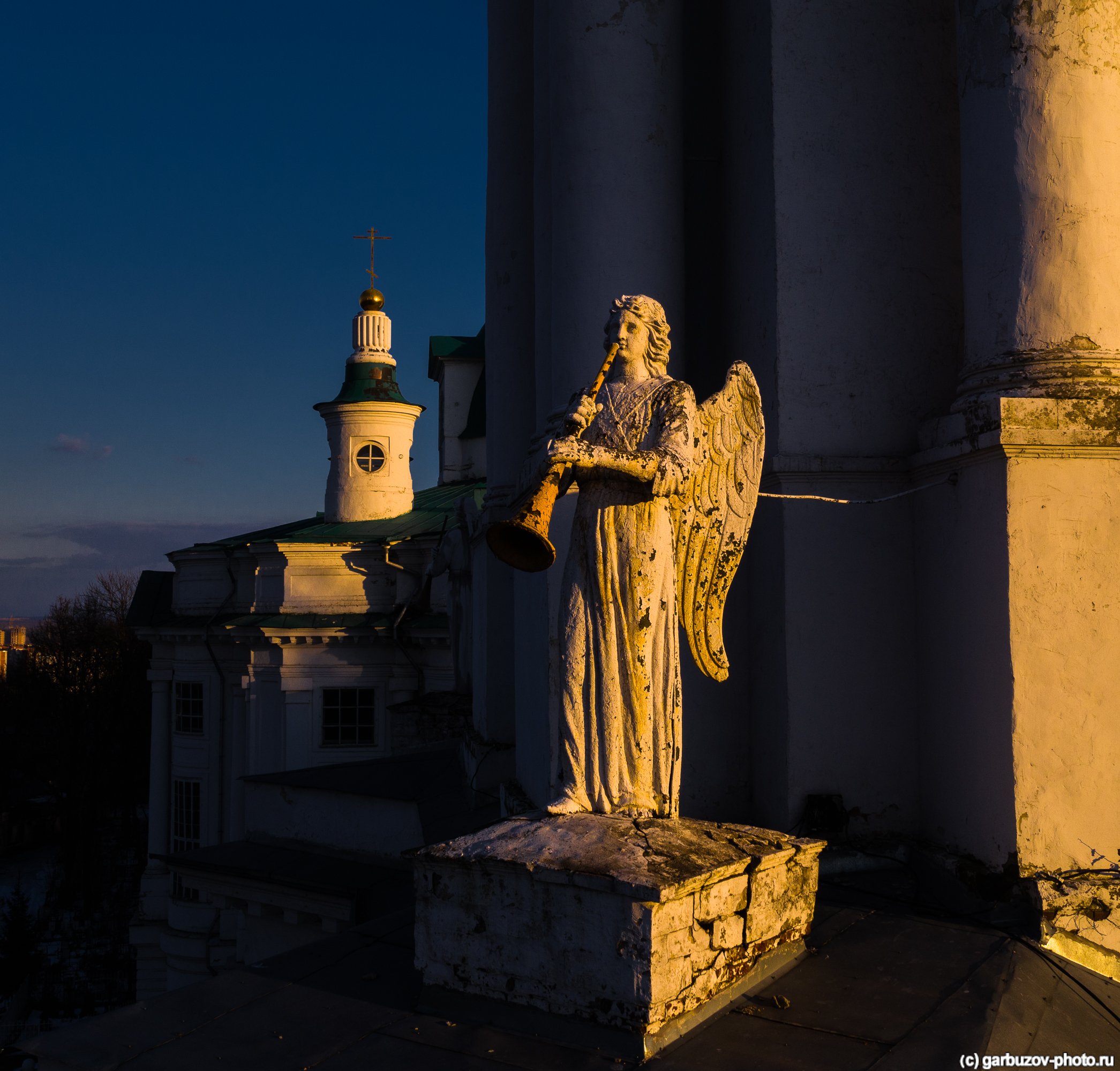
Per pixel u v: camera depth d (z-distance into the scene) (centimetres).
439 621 2573
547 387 861
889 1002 438
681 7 789
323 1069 387
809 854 498
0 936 3347
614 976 398
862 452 687
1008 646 555
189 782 2897
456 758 1480
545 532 397
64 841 4534
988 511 576
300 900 1218
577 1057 394
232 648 2798
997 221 606
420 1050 402
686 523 496
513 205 1177
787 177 698
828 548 678
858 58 709
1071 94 589
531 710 854
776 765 691
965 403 612
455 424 3309
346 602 2680
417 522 2852
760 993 450
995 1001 436
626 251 755
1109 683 555
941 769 635
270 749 2645
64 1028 423
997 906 545
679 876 406
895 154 708
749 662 752
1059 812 548
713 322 823
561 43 782
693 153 834
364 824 1330
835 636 674
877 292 698
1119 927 533
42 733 4828
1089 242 585
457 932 444
